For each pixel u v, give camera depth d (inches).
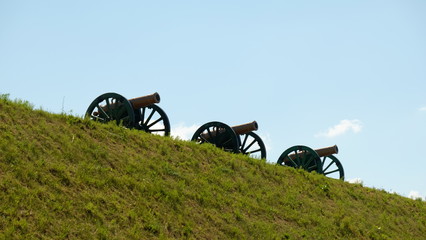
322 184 1888.5
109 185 1205.7
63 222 981.8
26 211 964.6
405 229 1750.7
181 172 1488.7
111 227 1036.5
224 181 1551.4
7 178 1034.7
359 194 1946.4
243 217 1343.5
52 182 1095.0
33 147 1214.9
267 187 1656.0
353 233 1531.7
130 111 2158.0
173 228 1144.8
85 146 1360.7
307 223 1477.6
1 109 1379.2
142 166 1403.8
